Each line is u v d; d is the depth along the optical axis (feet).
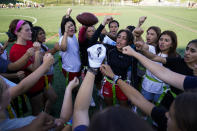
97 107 10.87
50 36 30.78
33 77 3.86
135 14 69.87
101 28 8.64
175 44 8.45
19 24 7.25
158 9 98.78
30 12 74.95
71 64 10.11
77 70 10.37
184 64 6.57
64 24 9.56
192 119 1.96
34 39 9.57
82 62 10.60
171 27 41.27
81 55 10.56
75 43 10.09
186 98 2.13
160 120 3.45
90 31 10.24
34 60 7.22
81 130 2.62
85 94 3.25
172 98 6.63
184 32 35.45
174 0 162.81
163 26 42.65
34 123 2.65
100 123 1.67
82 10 86.99
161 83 8.41
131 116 1.71
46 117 2.78
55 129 3.29
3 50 8.89
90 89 3.36
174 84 3.57
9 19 51.67
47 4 149.38
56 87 13.26
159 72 3.79
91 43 8.89
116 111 1.76
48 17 57.77
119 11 84.07
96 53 3.60
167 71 3.75
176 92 6.46
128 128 1.58
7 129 2.79
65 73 10.59
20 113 7.20
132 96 4.09
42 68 4.04
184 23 47.21
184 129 2.07
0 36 29.27
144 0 172.65
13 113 5.05
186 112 2.02
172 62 6.79
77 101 3.18
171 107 2.36
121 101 8.20
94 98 11.96
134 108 9.10
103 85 8.65
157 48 9.20
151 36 10.14
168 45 8.38
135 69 8.48
